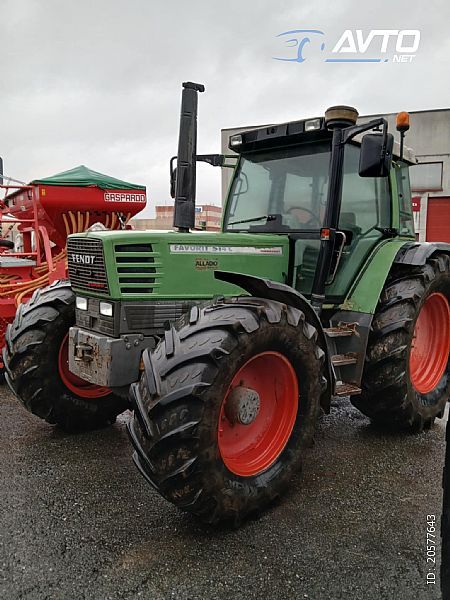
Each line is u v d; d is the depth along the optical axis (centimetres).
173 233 310
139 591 211
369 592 211
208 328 248
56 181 604
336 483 307
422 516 270
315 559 233
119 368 289
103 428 396
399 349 356
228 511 249
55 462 332
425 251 379
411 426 385
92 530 254
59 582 215
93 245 297
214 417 240
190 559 233
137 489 296
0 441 369
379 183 398
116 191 637
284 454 285
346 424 408
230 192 410
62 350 370
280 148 379
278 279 356
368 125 308
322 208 354
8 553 234
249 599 207
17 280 582
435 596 208
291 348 277
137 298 293
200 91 324
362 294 366
